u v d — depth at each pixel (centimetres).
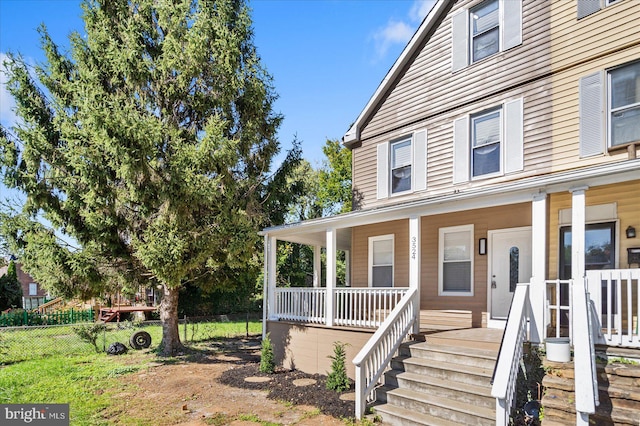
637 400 488
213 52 1232
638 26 769
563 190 659
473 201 774
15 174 1155
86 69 1227
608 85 803
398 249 1137
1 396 799
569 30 864
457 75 1057
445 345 754
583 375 477
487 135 988
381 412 646
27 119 1212
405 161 1176
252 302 2509
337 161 2775
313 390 812
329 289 973
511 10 964
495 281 941
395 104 1213
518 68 936
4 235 1198
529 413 544
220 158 1115
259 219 1429
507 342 559
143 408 734
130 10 1304
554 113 868
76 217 1182
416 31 1152
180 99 1255
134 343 1398
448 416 591
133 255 1215
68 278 1194
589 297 576
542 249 666
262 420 659
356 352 880
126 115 1031
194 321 2077
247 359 1212
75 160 1062
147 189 1077
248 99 1295
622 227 752
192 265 1123
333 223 993
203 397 800
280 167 1560
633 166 570
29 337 1503
